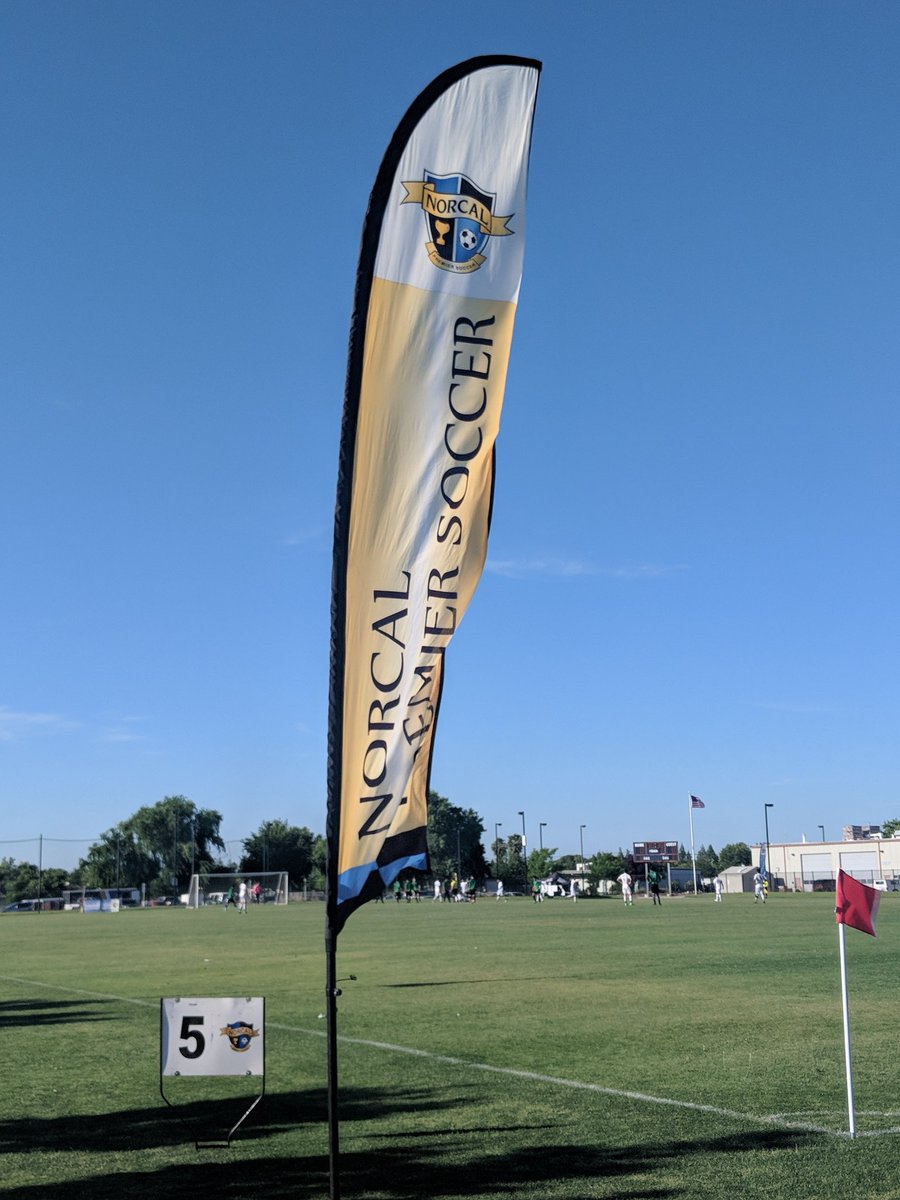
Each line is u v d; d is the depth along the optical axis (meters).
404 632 7.86
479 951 29.33
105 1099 11.23
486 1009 17.17
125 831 150.88
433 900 99.69
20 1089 11.78
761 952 26.91
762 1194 7.55
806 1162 8.34
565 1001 17.94
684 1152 8.70
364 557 7.75
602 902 75.56
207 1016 8.90
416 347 8.02
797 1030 14.52
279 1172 8.41
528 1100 10.70
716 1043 13.62
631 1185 7.84
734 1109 10.14
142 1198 7.74
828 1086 11.07
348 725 7.67
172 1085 11.90
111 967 27.20
